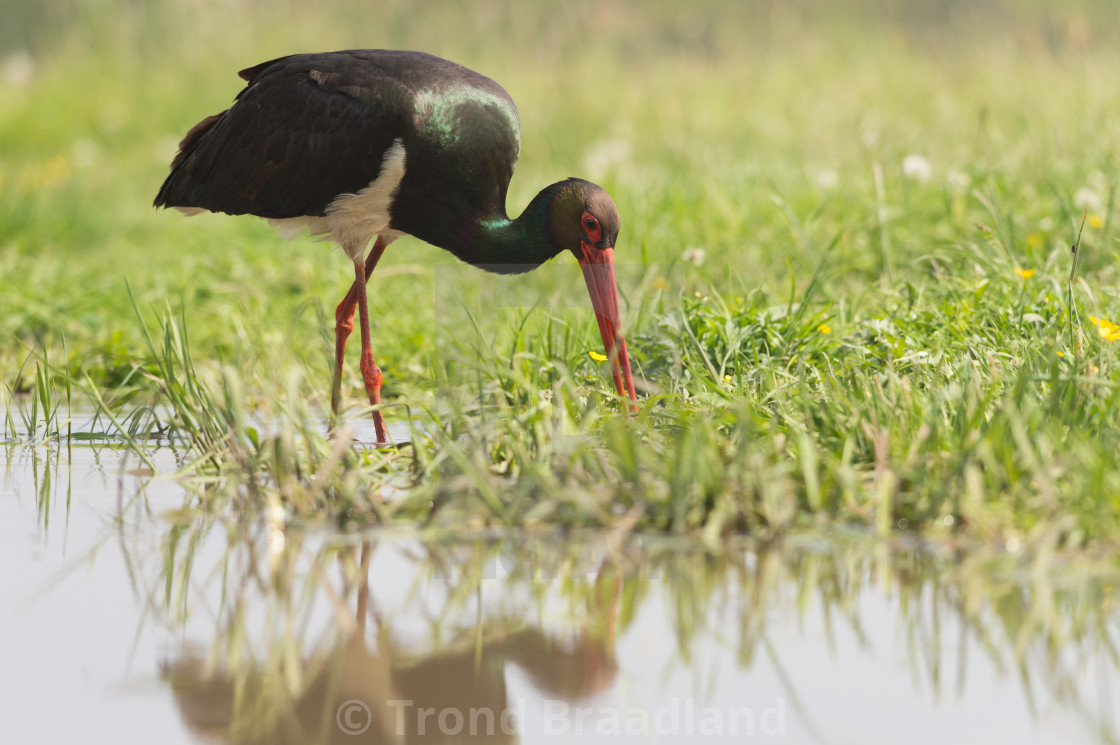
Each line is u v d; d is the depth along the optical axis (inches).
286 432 274.1
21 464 327.6
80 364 458.6
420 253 595.2
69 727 174.4
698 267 474.6
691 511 248.7
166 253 716.7
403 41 1304.1
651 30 1368.1
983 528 234.1
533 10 1353.3
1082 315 343.3
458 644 202.8
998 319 352.8
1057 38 1036.5
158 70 1248.8
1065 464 241.6
